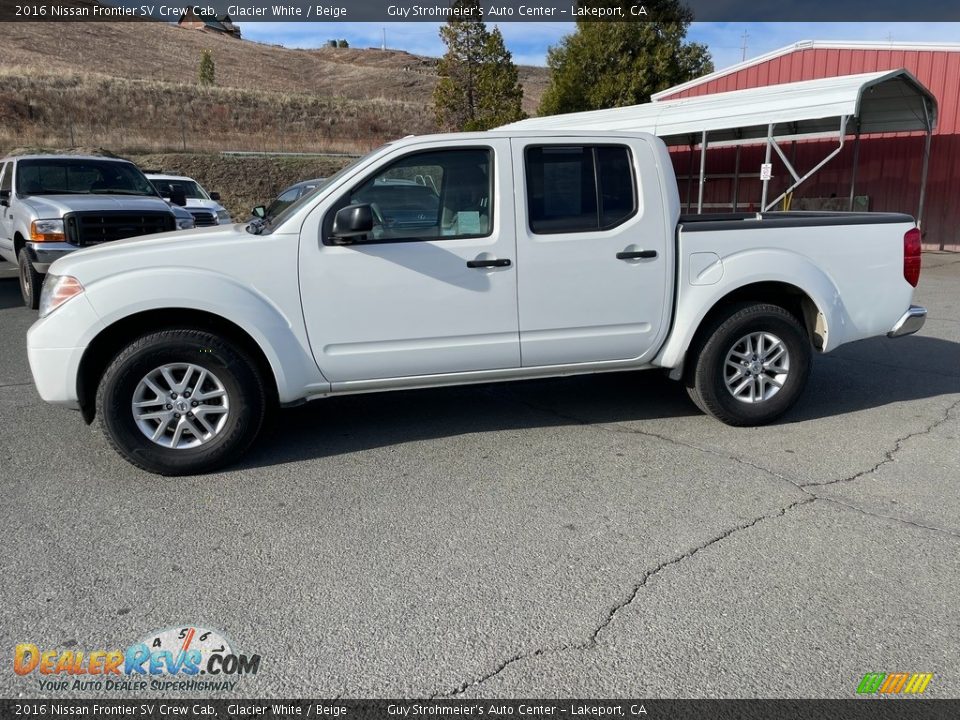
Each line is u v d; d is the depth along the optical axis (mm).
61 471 4352
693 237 4781
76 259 4195
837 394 5859
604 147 4652
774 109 13055
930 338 7891
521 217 4512
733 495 3990
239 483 4191
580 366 4867
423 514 3791
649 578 3180
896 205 16406
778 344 5016
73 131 32406
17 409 5516
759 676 2574
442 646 2748
